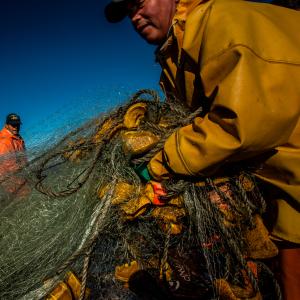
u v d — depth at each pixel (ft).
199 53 4.51
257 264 5.65
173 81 5.54
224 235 4.98
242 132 3.86
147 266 5.68
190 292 5.58
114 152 5.00
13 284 4.94
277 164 4.45
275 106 3.87
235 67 3.86
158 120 5.41
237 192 4.96
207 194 4.91
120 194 4.80
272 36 4.11
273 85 3.90
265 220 5.26
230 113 3.89
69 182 5.54
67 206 5.24
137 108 5.14
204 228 4.98
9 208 5.44
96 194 5.11
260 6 4.63
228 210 4.91
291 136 4.28
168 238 4.96
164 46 5.15
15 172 5.63
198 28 4.47
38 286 4.86
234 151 4.00
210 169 4.33
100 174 5.19
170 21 5.60
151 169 4.66
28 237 5.18
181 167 4.37
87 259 4.54
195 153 4.26
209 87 4.32
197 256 5.62
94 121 5.84
